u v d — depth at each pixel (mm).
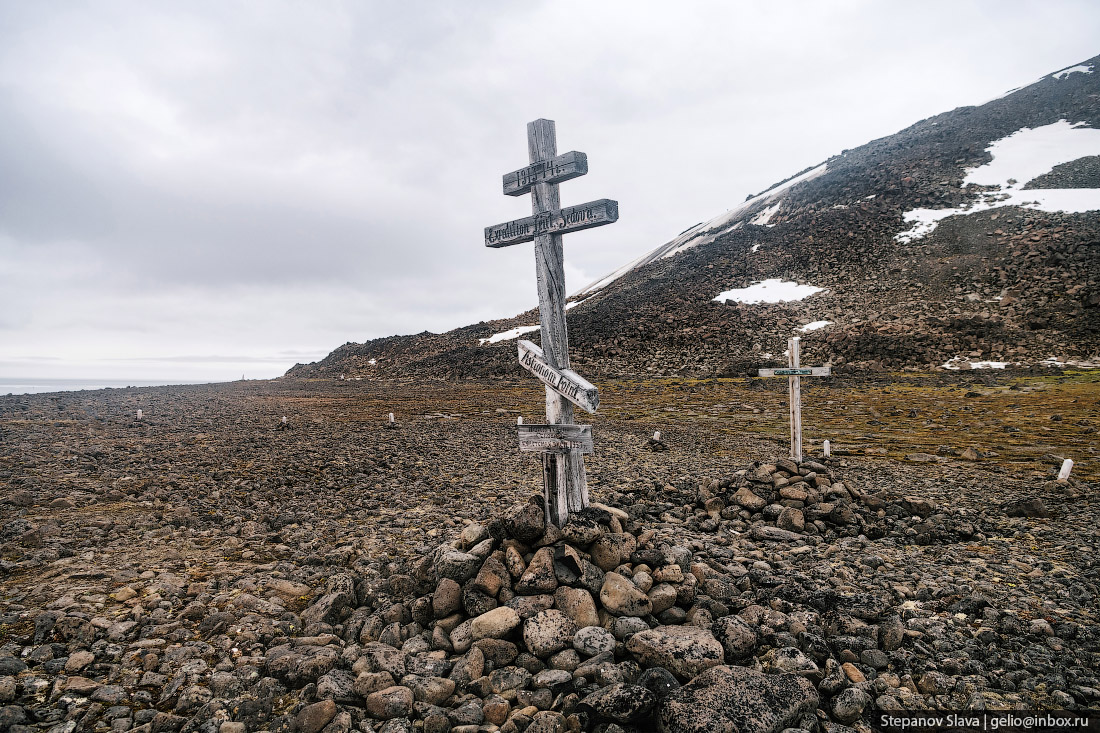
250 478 18891
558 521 8359
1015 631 7754
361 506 15516
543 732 5258
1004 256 93562
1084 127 125750
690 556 9109
